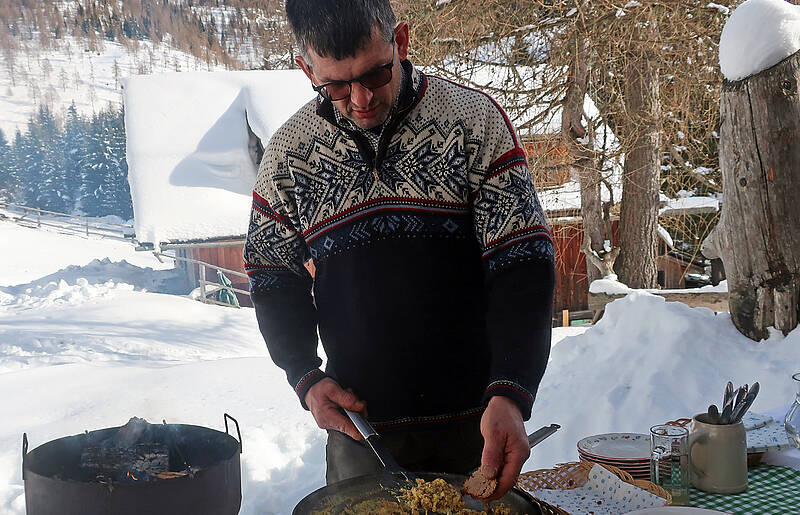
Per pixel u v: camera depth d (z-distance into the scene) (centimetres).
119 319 1341
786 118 388
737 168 412
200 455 288
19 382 760
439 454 162
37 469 252
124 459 277
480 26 1156
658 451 153
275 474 460
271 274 177
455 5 1130
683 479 150
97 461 274
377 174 155
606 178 1238
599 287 834
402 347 158
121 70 14250
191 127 2136
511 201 151
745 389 163
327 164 160
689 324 449
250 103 2095
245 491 433
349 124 155
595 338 512
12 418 625
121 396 684
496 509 125
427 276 156
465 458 164
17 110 11962
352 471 166
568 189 1435
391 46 141
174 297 1600
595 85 1205
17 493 432
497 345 145
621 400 415
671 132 1252
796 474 166
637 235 1280
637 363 445
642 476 166
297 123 164
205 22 14038
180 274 2130
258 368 770
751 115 396
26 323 1316
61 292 1605
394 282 157
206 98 2186
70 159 7775
